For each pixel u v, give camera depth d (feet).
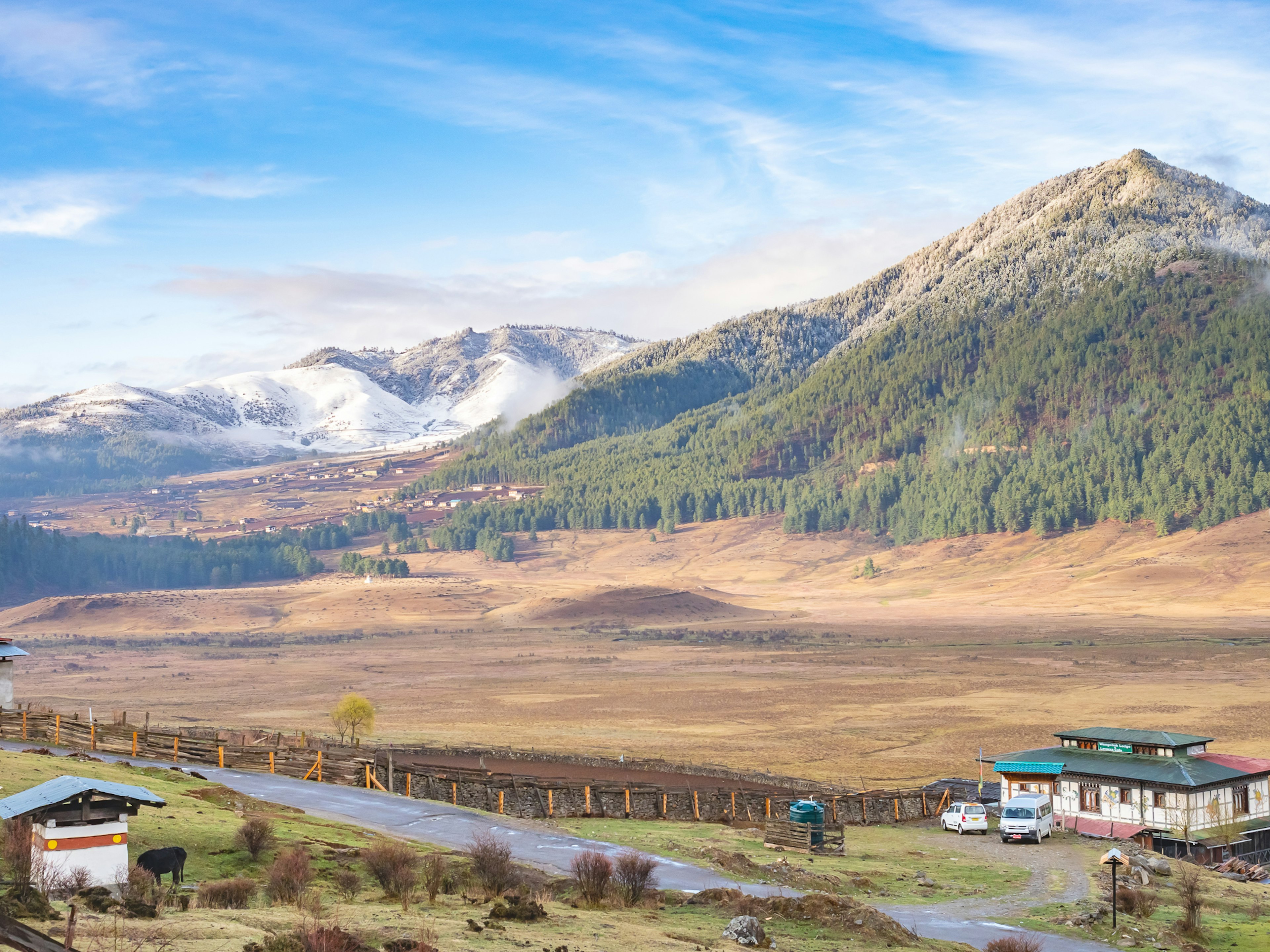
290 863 90.12
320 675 571.69
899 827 195.21
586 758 261.85
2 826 84.69
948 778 273.54
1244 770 202.18
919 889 128.36
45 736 177.47
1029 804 176.45
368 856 99.14
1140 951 105.40
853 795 202.59
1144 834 189.98
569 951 74.69
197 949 63.41
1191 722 360.28
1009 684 472.85
